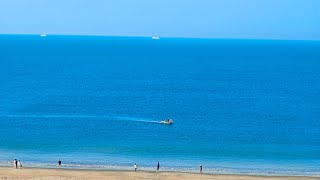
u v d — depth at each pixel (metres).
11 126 90.00
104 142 78.19
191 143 78.31
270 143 79.38
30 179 55.09
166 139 81.06
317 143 79.75
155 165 64.62
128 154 70.69
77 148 73.94
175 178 57.69
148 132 86.62
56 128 88.94
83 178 56.56
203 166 64.50
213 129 90.12
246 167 64.44
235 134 86.00
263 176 59.41
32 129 87.75
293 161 68.19
